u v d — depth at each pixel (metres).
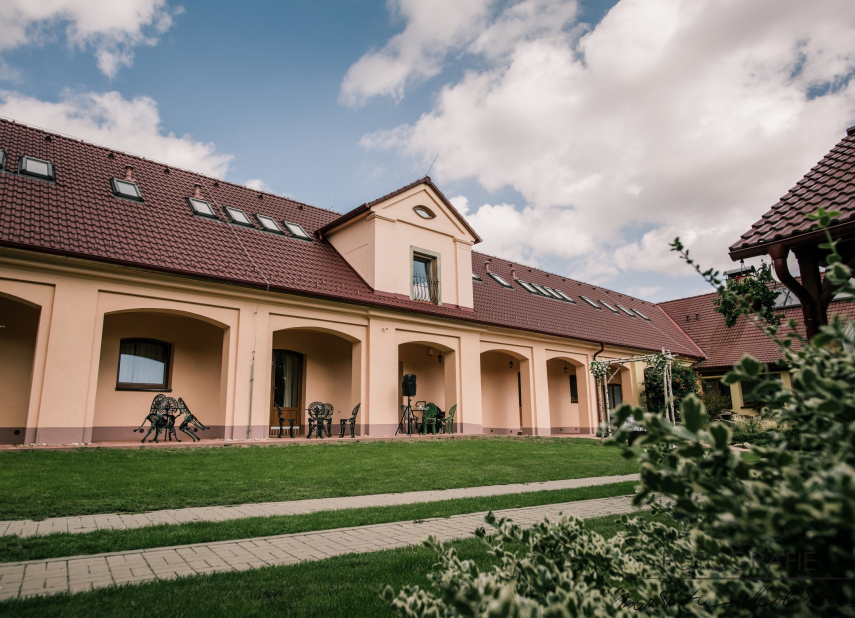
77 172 13.44
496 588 1.29
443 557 2.07
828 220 1.79
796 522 1.10
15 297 10.22
